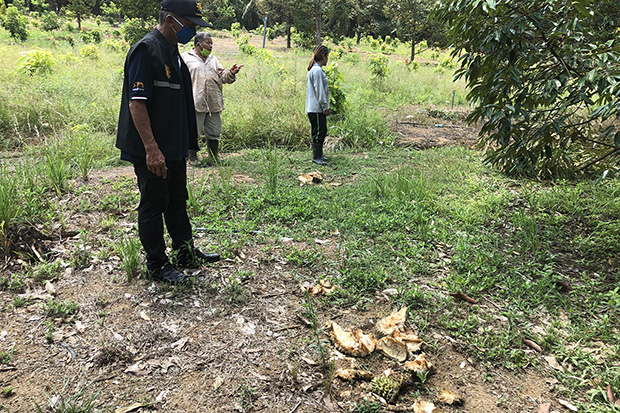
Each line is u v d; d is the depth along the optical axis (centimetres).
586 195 527
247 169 632
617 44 440
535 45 439
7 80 1094
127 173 589
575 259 404
